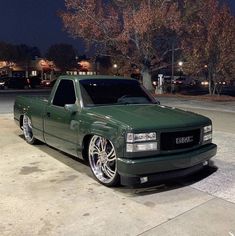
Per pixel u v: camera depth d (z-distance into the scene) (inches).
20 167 251.3
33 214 174.7
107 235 154.6
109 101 247.0
